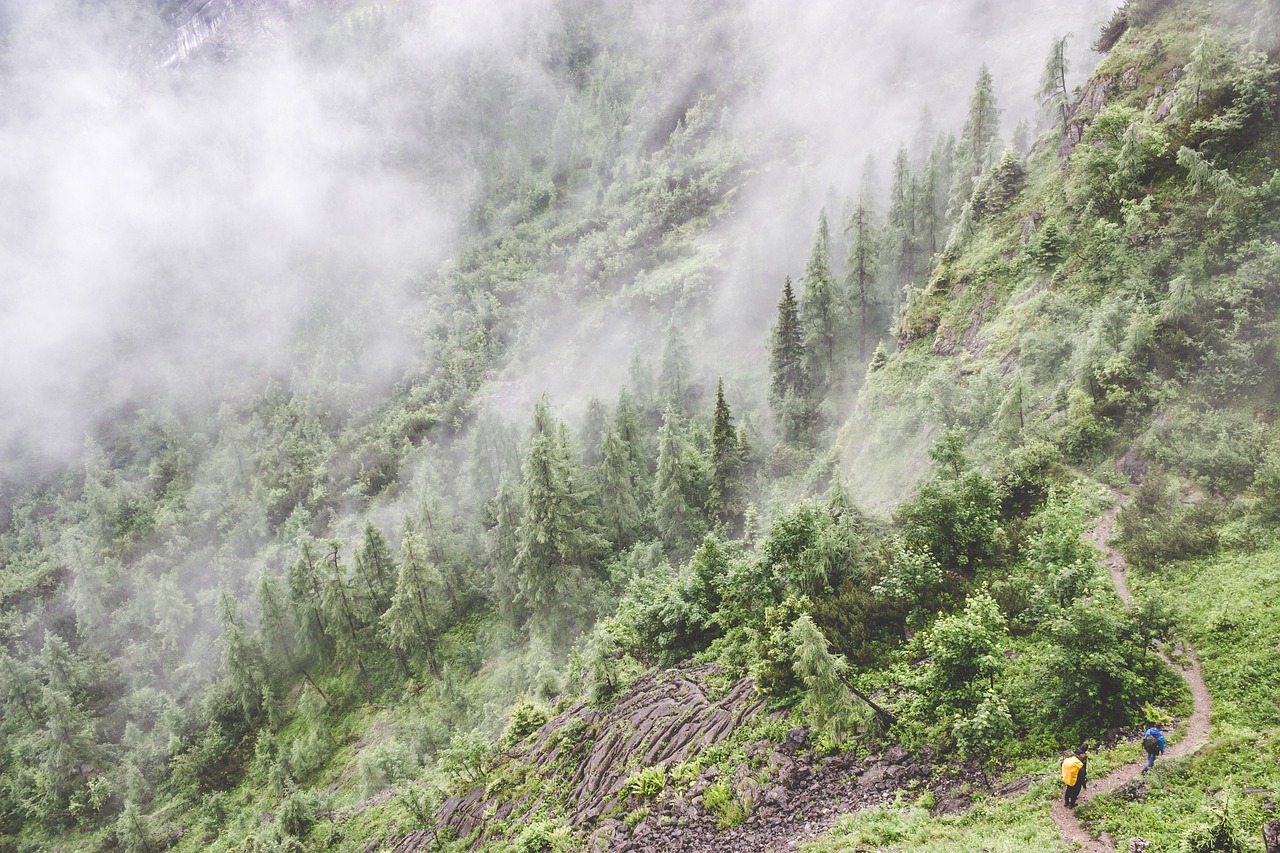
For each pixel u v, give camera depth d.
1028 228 38.81
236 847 43.38
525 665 48.69
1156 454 22.91
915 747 16.53
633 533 58.66
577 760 25.14
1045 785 13.64
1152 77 35.94
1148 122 33.28
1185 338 24.81
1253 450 20.84
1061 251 34.84
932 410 34.03
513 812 24.95
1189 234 28.28
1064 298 32.31
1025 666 17.02
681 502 53.06
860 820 15.05
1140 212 30.86
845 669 17.75
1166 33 36.84
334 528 89.06
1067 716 15.18
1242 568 17.66
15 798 63.88
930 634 17.75
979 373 34.34
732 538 50.91
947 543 22.25
